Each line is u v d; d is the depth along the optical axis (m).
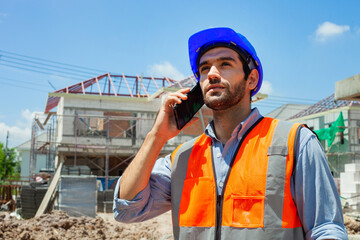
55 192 12.88
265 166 1.60
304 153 1.58
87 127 24.19
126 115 25.06
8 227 7.14
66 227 7.86
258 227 1.52
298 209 1.56
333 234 1.46
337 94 9.98
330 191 1.54
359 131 25.97
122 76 28.61
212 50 1.84
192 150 1.91
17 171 63.41
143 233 8.27
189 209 1.74
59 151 22.33
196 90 2.00
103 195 15.17
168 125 1.93
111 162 27.05
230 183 1.65
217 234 1.62
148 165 1.86
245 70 1.83
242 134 1.76
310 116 29.55
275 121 1.75
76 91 25.92
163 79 29.81
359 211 12.47
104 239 7.73
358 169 13.26
